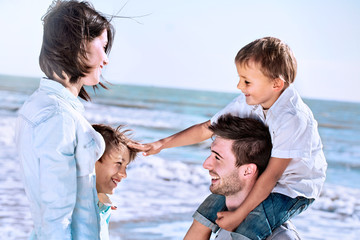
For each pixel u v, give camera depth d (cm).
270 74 209
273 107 212
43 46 178
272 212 201
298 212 209
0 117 2147
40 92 177
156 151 251
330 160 1792
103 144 187
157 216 703
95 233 181
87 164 178
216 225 220
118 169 214
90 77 183
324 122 3050
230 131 200
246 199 203
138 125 2312
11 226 596
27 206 700
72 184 171
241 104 238
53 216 166
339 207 927
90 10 180
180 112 3059
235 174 203
